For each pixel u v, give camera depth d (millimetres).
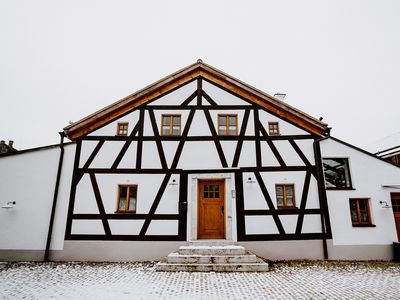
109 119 8641
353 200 8141
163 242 7684
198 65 9094
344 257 7578
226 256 6434
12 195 7902
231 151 8414
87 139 8461
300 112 8570
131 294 4570
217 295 4484
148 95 8898
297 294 4531
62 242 7672
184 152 8398
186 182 8148
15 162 8117
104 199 7992
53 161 8242
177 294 4547
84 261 7547
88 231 7758
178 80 9102
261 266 6195
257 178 8172
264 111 8773
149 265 6969
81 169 8219
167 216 7867
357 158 8281
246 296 4434
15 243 7625
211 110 8805
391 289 4824
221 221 8141
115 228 7781
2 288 4965
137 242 7684
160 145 8453
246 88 8852
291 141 8492
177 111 8789
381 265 6930
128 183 8125
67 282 5359
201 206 8242
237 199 8008
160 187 8102
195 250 6723
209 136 8539
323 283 5195
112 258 7574
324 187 8055
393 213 8109
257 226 7809
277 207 8023
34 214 7832
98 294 4582
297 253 7621
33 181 8039
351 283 5203
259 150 8422
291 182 8141
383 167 8203
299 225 7812
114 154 8359
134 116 8719
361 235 7742
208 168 8250
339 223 7812
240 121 8688
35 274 6039
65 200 7969
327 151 8344
